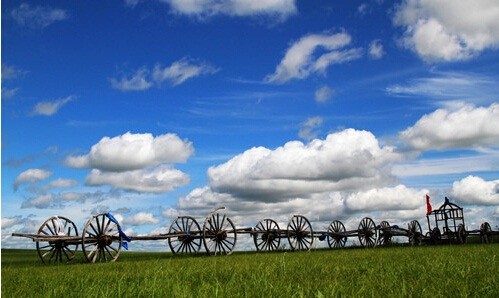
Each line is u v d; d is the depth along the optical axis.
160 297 5.69
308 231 34.38
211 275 8.78
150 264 14.75
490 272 7.50
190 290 5.98
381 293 5.41
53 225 23.34
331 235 37.22
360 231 38.12
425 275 7.30
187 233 28.91
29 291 6.95
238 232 30.70
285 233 33.34
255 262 13.41
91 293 6.12
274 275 8.26
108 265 16.19
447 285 5.81
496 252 14.44
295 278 7.73
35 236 22.06
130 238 25.28
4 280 9.23
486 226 41.56
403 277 6.93
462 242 40.97
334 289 5.45
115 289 6.39
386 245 40.00
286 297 5.33
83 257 27.92
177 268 11.48
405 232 40.31
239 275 8.68
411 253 16.14
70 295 6.25
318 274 8.46
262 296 5.35
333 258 14.59
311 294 5.51
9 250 52.88
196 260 17.75
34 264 21.20
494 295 5.14
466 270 7.88
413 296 5.19
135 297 5.80
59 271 12.55
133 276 9.18
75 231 23.83
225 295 5.64
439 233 41.59
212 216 29.20
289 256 17.98
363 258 13.86
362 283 6.44
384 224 40.34
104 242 23.67
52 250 23.36
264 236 32.81
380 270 8.79
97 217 23.64
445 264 9.22
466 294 5.06
